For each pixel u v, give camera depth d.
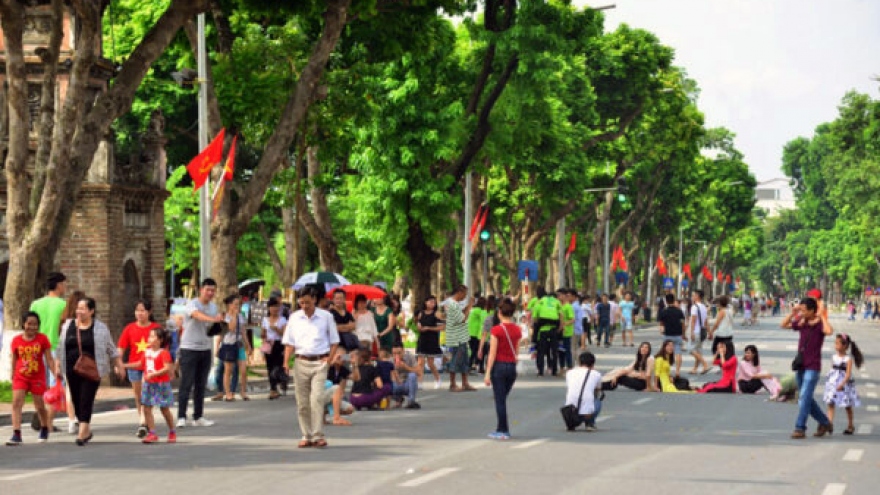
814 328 17.48
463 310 27.22
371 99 38.00
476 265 64.75
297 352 16.30
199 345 19.27
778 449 16.02
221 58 33.06
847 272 171.38
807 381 17.44
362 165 41.97
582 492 12.10
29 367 16.72
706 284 144.00
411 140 41.72
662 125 70.56
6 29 23.47
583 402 18.42
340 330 21.42
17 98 23.73
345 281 36.56
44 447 16.33
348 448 16.03
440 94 42.88
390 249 44.03
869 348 49.97
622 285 77.38
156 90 53.88
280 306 25.16
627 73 62.25
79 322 16.66
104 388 25.34
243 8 28.38
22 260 23.66
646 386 27.33
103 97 24.12
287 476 13.22
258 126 34.25
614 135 63.56
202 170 28.95
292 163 49.62
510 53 41.38
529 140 44.41
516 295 64.31
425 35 33.66
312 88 29.38
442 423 19.69
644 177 75.62
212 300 19.44
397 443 16.67
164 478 13.09
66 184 23.53
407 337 42.78
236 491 12.12
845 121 79.12
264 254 64.81
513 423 19.66
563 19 41.53
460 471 13.65
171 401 16.91
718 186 107.44
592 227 82.00
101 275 28.97
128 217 30.62
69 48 29.62
